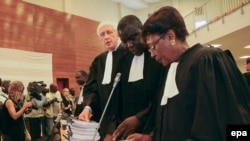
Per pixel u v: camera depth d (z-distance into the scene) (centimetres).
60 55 1134
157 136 138
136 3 1630
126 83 204
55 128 429
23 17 998
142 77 196
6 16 942
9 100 411
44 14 1083
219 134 110
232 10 852
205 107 113
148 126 176
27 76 980
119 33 194
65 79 1150
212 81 115
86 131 172
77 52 1216
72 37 1202
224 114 112
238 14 824
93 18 1370
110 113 210
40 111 727
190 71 125
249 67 503
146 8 1717
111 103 210
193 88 123
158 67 189
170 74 135
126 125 178
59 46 1134
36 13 1051
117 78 186
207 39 1000
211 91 114
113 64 220
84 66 1245
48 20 1097
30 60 1000
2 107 409
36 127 711
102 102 220
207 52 124
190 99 123
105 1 1473
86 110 214
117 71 214
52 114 777
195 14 1126
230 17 865
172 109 127
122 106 209
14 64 941
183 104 123
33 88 723
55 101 792
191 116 122
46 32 1083
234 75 120
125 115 203
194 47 133
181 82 126
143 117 180
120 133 178
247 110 114
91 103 224
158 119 140
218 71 119
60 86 1131
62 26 1158
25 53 984
